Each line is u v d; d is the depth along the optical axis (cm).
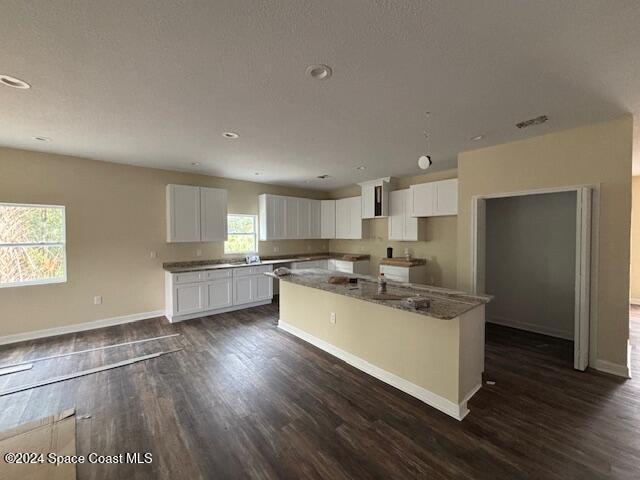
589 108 257
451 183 478
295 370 303
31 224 392
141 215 475
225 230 542
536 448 192
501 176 358
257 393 259
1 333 370
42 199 392
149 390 265
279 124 291
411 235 545
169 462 182
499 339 388
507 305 445
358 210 641
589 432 206
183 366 312
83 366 312
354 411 233
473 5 139
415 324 254
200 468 177
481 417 224
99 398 253
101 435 206
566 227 390
